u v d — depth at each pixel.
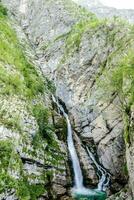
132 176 44.72
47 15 106.88
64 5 106.81
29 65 77.62
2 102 50.25
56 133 59.38
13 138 46.88
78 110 65.94
